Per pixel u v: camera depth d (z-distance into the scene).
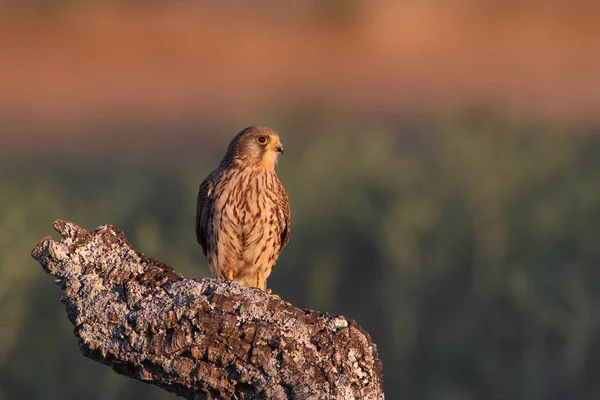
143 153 23.06
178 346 5.35
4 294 13.01
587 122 24.36
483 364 13.07
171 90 32.69
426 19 43.44
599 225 14.36
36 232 14.59
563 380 12.70
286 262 14.59
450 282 13.95
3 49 38.50
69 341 13.13
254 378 5.36
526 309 13.14
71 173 21.97
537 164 16.16
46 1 42.03
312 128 20.62
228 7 46.38
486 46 39.28
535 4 44.88
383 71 35.19
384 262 13.96
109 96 32.03
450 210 14.77
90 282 5.55
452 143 16.45
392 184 15.50
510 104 22.80
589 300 13.16
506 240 14.14
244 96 30.95
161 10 44.97
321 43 40.62
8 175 20.92
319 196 15.32
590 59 35.66
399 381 13.05
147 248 13.57
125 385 12.35
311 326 5.46
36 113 29.80
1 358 12.80
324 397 5.30
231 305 5.40
